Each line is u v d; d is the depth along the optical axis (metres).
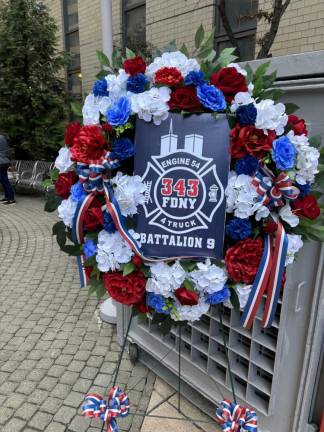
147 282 1.34
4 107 8.80
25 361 2.67
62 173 1.46
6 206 7.84
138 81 1.32
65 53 9.21
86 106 1.38
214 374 2.07
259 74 1.40
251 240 1.27
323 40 4.66
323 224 1.44
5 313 3.33
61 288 3.83
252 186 1.23
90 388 2.40
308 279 1.60
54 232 1.55
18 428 2.11
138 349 2.60
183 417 2.17
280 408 1.78
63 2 10.24
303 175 1.25
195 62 1.33
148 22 7.17
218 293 1.31
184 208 1.30
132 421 2.14
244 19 4.28
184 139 1.29
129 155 1.31
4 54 8.60
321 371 1.67
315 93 1.44
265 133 1.22
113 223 1.32
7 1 9.00
